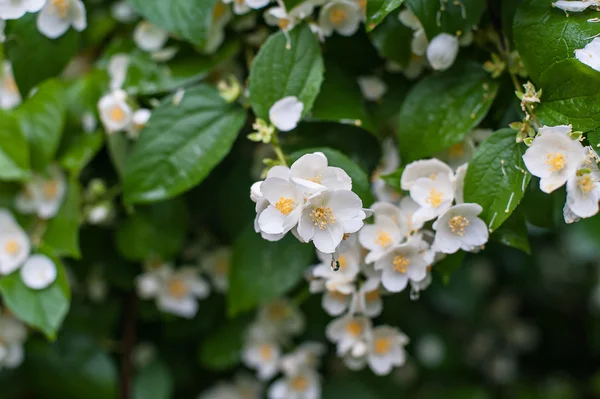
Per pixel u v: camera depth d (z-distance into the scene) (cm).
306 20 74
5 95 80
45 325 77
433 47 73
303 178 69
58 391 85
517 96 72
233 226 82
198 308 87
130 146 80
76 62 83
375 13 71
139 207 81
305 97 73
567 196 69
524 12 71
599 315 107
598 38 70
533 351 114
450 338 100
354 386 90
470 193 71
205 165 75
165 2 76
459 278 95
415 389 98
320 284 75
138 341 88
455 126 74
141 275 85
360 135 78
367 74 78
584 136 70
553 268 111
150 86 78
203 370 91
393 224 73
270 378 91
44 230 79
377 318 91
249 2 74
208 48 78
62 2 76
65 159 79
